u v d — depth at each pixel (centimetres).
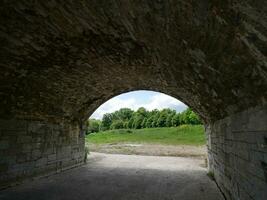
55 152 885
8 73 522
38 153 775
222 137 558
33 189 632
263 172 279
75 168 1021
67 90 767
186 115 3778
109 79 800
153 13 297
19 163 682
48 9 369
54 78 649
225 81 320
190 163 1205
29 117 725
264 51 196
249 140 327
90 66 638
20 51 477
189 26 267
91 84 806
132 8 314
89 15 382
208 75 360
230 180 491
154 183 733
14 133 663
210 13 217
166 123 4078
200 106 680
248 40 204
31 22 402
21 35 433
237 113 388
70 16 389
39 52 500
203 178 809
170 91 841
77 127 1091
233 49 236
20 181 684
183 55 363
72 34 450
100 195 588
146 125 4488
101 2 335
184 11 246
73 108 941
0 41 436
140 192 623
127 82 867
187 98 764
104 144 2523
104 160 1327
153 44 411
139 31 384
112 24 398
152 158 1438
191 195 592
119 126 5269
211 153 814
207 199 556
